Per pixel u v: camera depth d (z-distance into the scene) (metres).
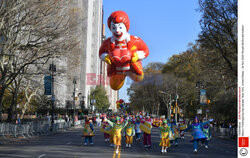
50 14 25.78
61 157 12.89
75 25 27.31
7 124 23.00
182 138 27.78
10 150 15.62
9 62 26.41
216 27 27.11
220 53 29.81
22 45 25.94
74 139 23.92
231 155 15.48
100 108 100.56
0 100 27.50
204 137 15.54
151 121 18.05
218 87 43.97
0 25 23.11
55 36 25.23
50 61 33.19
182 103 61.62
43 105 52.03
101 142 21.31
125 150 16.36
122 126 15.15
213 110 43.66
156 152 15.80
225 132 39.12
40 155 13.50
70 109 69.50
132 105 69.56
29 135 26.84
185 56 45.00
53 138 25.06
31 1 24.48
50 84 32.09
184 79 44.56
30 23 24.73
